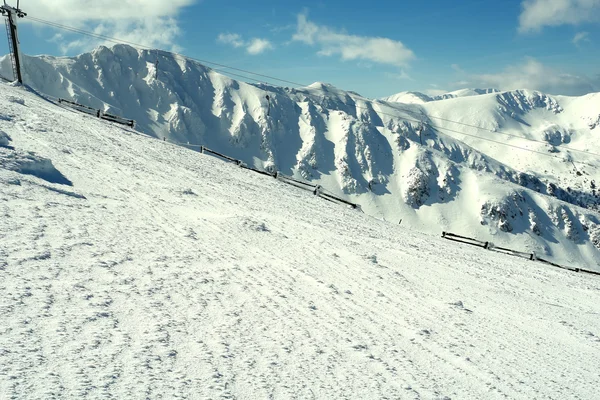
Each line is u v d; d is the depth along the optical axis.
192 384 4.23
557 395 5.77
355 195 174.38
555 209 168.25
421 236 23.30
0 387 3.51
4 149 13.24
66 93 151.75
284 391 4.46
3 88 32.06
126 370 4.23
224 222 12.95
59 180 12.95
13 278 5.85
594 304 13.17
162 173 20.28
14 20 37.41
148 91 183.88
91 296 5.91
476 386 5.57
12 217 8.41
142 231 10.09
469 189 173.75
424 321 7.94
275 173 33.53
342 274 10.30
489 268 16.27
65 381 3.82
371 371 5.40
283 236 13.22
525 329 8.70
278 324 6.40
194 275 7.90
